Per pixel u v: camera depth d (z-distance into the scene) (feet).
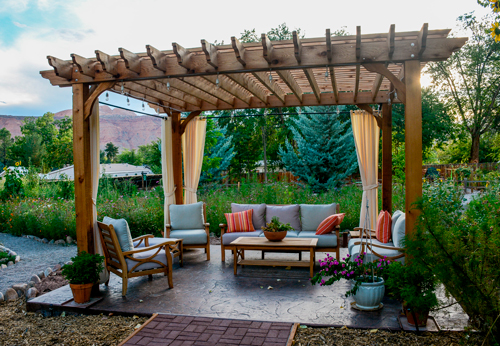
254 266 19.69
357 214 27.58
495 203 10.79
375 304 12.92
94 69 14.66
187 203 25.39
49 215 28.14
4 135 165.48
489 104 75.77
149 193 35.09
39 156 96.58
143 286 16.35
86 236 15.11
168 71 13.89
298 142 48.78
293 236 20.21
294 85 17.88
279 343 10.60
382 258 14.48
